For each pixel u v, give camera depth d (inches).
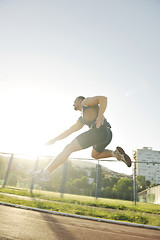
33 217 137.9
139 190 946.1
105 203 307.7
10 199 241.6
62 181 393.7
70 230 103.2
